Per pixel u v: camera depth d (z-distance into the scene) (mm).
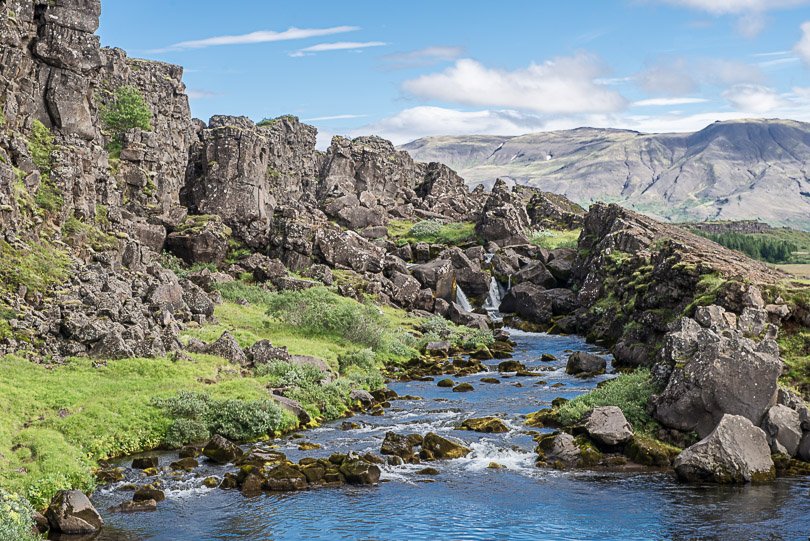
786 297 53625
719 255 74688
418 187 184625
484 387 61188
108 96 100375
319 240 103375
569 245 128000
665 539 29891
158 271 74375
